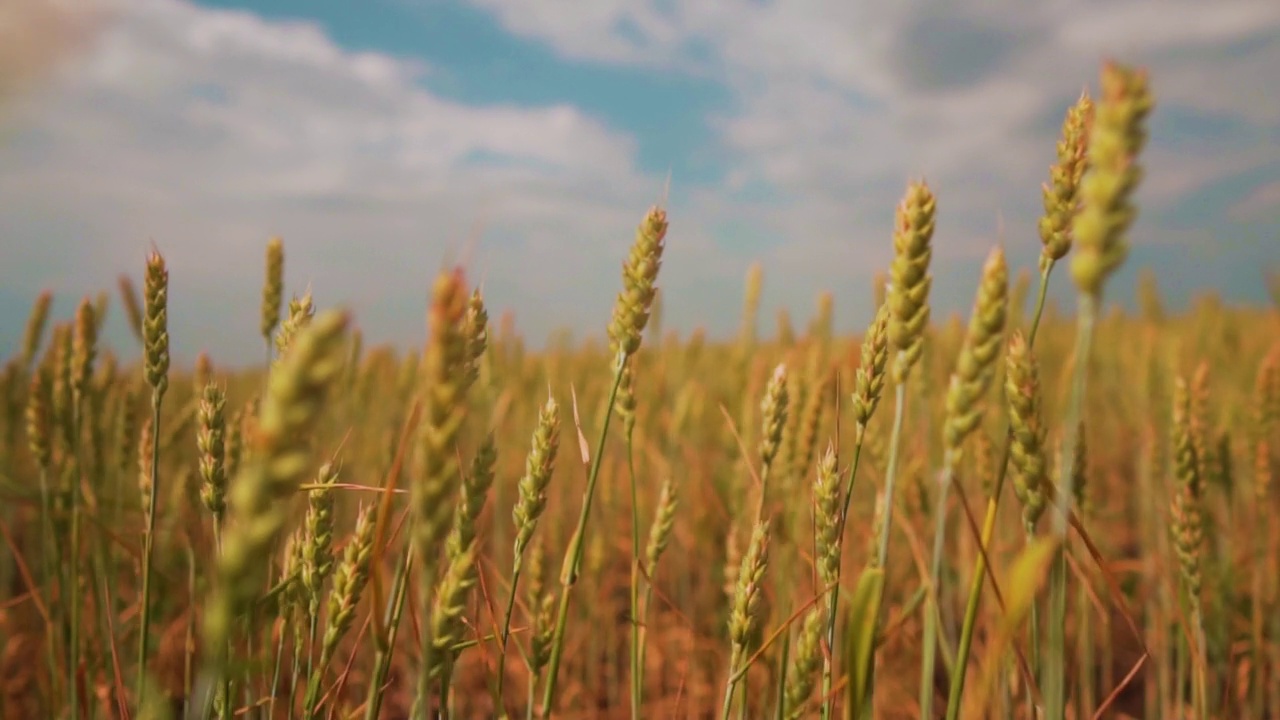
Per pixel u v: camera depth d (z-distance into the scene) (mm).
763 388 4238
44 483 3068
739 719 2404
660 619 5504
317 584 1954
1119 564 3863
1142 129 1055
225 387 2008
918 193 1442
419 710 1104
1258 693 3773
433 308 1037
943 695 4410
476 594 2176
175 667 3668
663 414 6137
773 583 3691
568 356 9414
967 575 4250
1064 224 1562
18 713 4078
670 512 2506
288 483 788
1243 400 5129
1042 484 1527
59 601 3168
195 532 3422
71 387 3178
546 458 1814
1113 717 4230
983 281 1285
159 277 2023
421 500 1049
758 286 5762
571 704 4945
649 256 1911
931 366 4863
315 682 1864
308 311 2035
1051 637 1693
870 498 5102
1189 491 2518
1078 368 1138
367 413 6023
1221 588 4129
